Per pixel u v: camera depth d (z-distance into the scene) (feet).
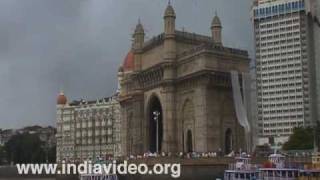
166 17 508.53
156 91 520.83
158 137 524.93
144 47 555.28
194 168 371.35
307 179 275.39
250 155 369.71
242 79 469.16
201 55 461.37
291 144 524.52
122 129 649.61
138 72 558.97
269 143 650.02
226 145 471.62
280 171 282.97
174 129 493.77
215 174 361.71
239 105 454.81
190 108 478.59
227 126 469.98
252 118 476.54
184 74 485.97
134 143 556.51
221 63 467.52
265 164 304.50
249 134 454.81
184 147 482.69
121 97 652.48
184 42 511.81
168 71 499.51
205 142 452.35
